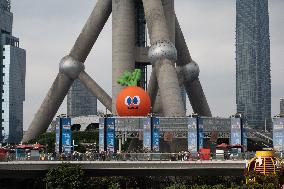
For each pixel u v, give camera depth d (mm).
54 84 175500
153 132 111000
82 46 174500
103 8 172875
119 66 162375
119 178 101875
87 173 96375
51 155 95000
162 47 150250
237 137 112125
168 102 146250
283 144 97812
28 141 167625
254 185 57000
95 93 173750
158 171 96562
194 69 174875
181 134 138750
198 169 95938
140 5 171625
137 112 138625
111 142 107875
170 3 166875
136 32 170125
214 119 143125
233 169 95375
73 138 165125
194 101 179500
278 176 57531
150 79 166250
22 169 92250
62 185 89750
